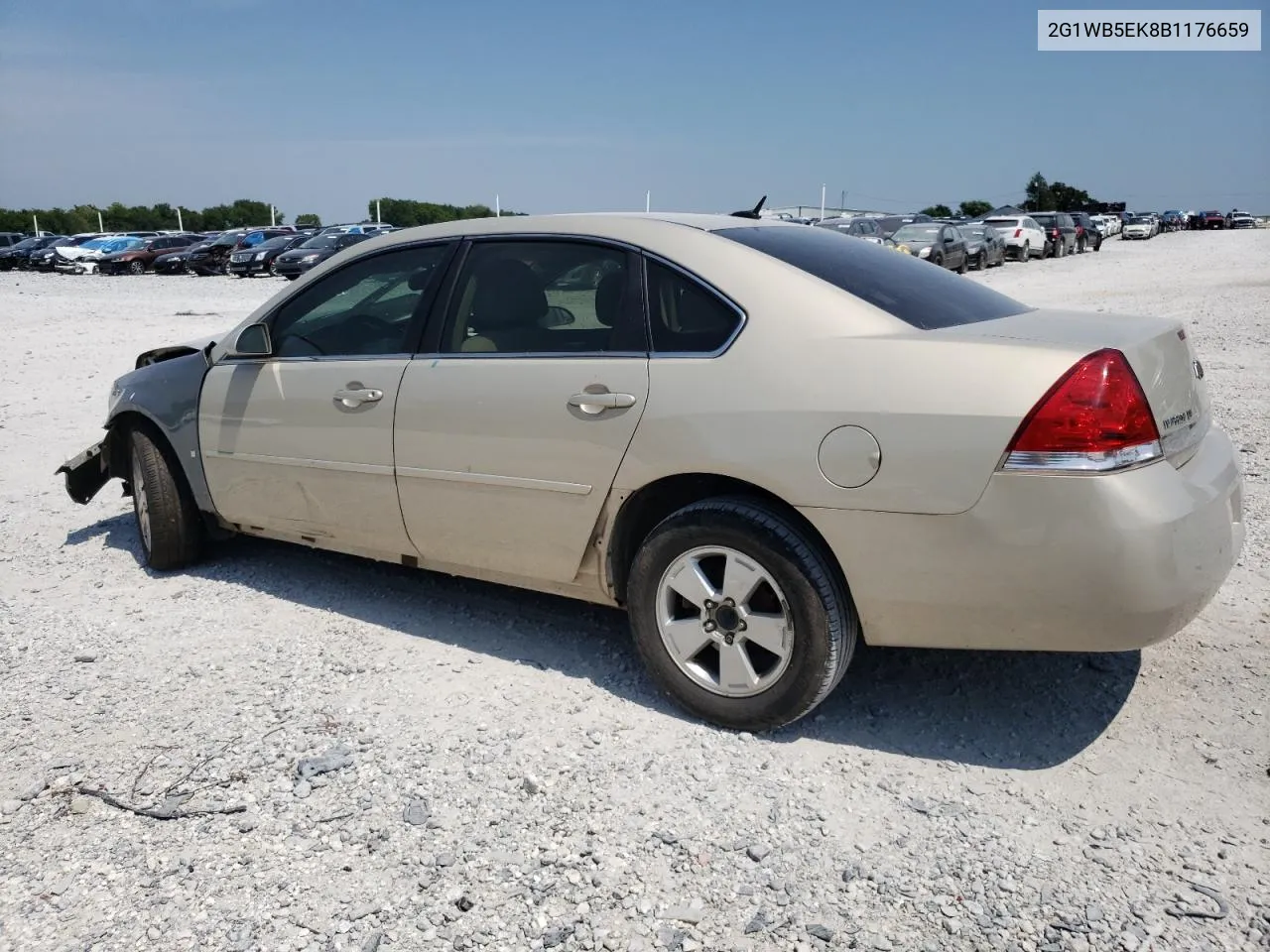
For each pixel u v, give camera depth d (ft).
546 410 11.86
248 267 114.42
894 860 9.14
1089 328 10.69
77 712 12.05
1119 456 9.37
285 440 14.52
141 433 16.48
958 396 9.67
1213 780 10.19
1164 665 12.58
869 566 10.18
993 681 12.42
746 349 10.76
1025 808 9.86
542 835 9.57
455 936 8.32
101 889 8.98
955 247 92.27
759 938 8.25
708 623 11.18
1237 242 168.86
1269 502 18.71
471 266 13.06
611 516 11.69
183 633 14.30
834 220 94.89
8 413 30.17
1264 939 8.08
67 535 19.01
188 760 10.96
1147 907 8.46
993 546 9.62
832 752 10.94
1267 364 34.04
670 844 9.43
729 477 10.75
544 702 12.09
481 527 12.76
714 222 12.48
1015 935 8.20
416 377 13.03
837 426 10.12
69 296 81.97
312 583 16.12
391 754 10.99
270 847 9.50
